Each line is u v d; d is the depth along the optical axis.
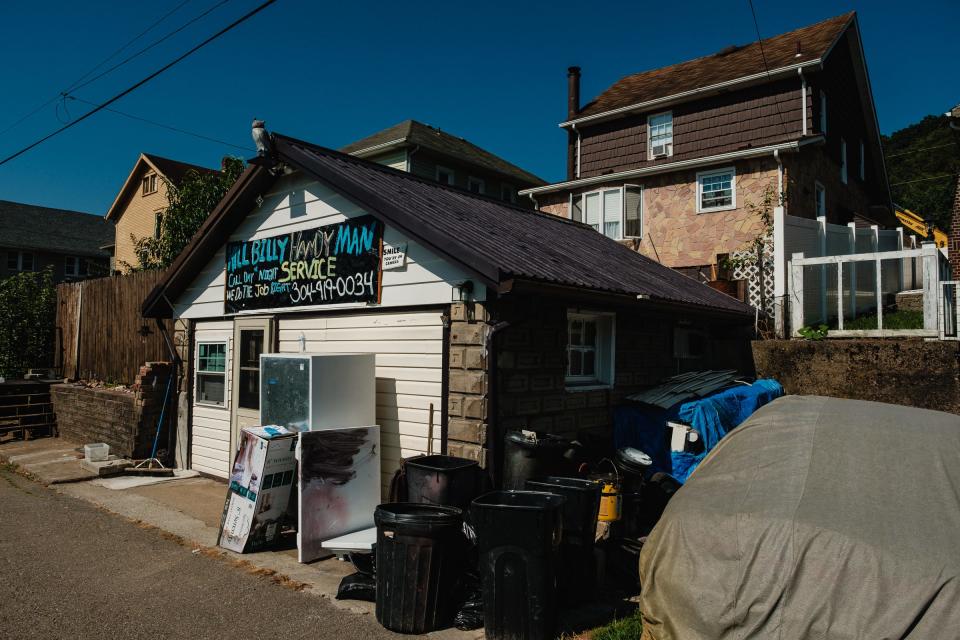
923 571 2.83
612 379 8.02
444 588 4.45
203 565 5.65
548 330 6.80
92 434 11.52
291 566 5.69
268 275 8.61
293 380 6.55
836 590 2.95
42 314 15.33
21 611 4.55
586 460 6.46
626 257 10.73
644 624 3.64
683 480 7.11
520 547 4.14
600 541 5.52
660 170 17.59
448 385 6.41
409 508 4.78
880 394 8.20
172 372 10.23
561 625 4.45
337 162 8.01
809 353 8.83
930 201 39.19
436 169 23.41
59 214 39.91
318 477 5.97
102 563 5.61
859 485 3.36
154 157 28.98
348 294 7.41
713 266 13.33
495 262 5.63
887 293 14.17
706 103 18.12
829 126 17.75
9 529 6.52
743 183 16.31
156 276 11.93
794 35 19.50
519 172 28.05
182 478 9.32
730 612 3.16
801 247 11.88
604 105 21.02
